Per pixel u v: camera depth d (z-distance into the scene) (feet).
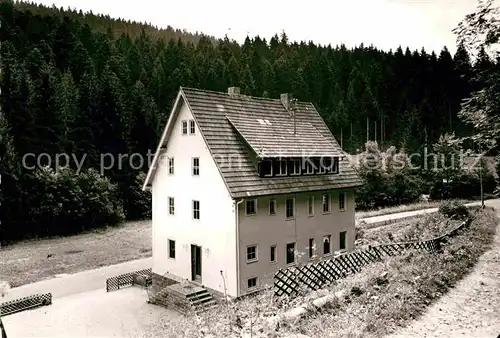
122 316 68.95
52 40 273.33
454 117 326.85
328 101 350.84
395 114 348.59
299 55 466.29
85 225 157.89
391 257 61.52
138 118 212.84
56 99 180.75
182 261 81.51
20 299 74.18
